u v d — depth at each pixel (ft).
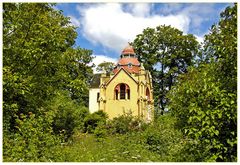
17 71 34.27
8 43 34.24
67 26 64.03
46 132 29.73
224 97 21.15
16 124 32.53
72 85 42.34
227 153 21.90
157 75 172.24
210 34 24.40
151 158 32.17
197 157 22.80
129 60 175.11
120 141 46.96
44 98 39.88
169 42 168.55
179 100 26.18
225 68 22.00
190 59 167.84
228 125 21.65
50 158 26.94
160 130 46.68
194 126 22.15
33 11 35.70
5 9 33.71
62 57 41.16
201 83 23.43
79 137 60.64
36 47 34.27
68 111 58.80
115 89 166.40
